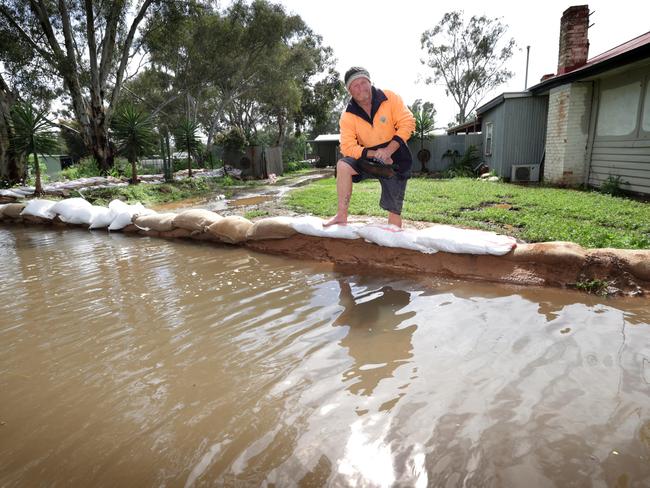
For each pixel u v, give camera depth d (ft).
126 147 45.24
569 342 7.93
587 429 5.50
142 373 7.60
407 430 5.66
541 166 40.68
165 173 50.98
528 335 8.31
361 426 5.79
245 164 65.16
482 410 6.00
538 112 41.50
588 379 6.64
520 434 5.47
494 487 4.64
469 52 123.44
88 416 6.39
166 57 74.79
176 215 20.45
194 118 91.76
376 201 26.78
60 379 7.54
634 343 7.78
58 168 98.12
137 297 11.80
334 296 11.18
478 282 11.84
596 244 13.53
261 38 74.69
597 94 32.32
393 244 13.50
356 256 14.28
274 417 6.11
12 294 12.57
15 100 48.78
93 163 52.95
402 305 10.30
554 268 11.38
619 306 9.68
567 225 16.89
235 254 16.38
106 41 51.83
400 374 7.09
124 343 8.88
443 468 4.95
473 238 12.54
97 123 52.60
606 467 4.84
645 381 6.51
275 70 83.76
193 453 5.45
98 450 5.60
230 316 10.09
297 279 12.80
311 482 4.84
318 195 32.04
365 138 12.72
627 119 28.99
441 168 58.54
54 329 9.80
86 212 24.34
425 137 57.82
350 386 6.81
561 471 4.81
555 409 5.94
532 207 22.62
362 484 4.78
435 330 8.76
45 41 51.39
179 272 14.14
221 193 42.32
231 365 7.72
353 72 11.65
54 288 12.98
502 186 35.40
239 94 91.61
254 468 5.11
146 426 6.06
